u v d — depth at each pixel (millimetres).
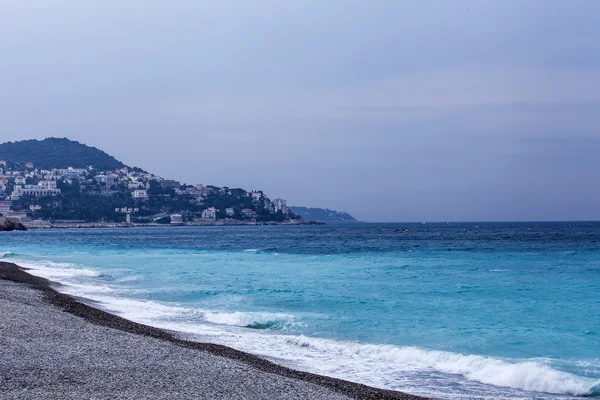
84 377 11352
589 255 58438
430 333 20031
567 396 13344
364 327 21016
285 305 26062
